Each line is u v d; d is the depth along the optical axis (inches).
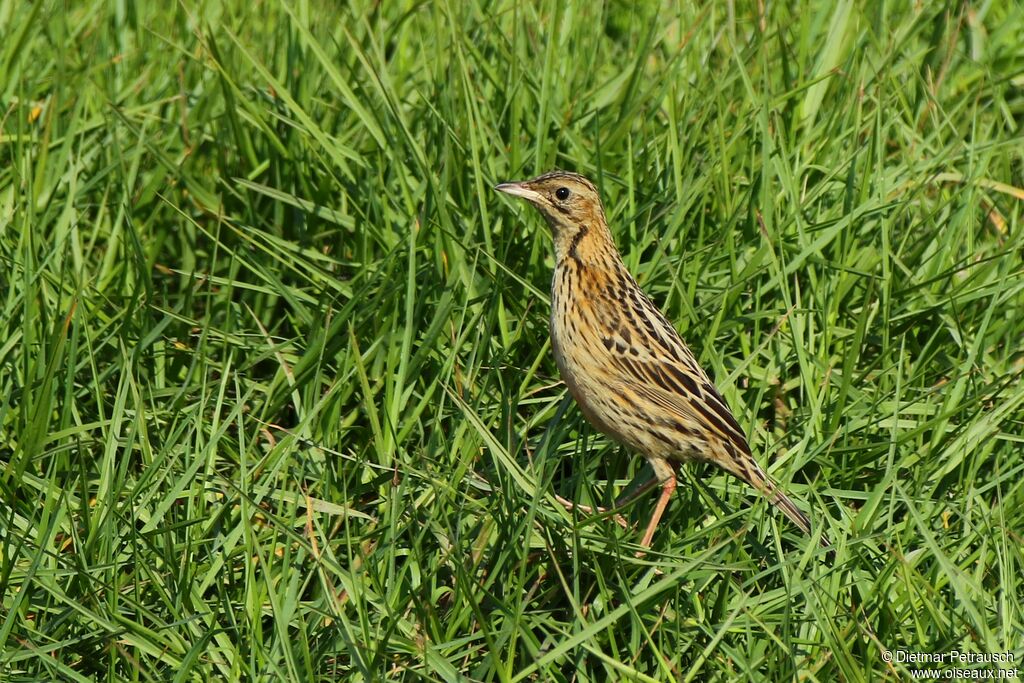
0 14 606.2
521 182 411.5
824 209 506.6
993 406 419.8
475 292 449.4
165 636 331.9
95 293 456.8
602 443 424.2
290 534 329.7
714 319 440.1
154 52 602.5
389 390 402.3
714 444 386.6
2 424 392.5
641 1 676.1
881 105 521.3
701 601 354.0
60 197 501.4
